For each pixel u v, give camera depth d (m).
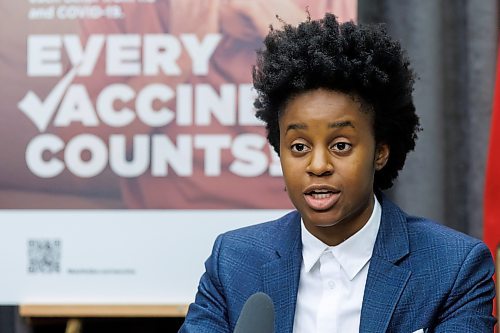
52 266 6.25
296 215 3.81
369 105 3.24
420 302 3.41
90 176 6.25
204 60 6.23
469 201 6.36
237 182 6.23
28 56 6.27
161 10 6.24
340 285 3.52
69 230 6.26
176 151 6.25
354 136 3.18
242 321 3.03
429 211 6.36
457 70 6.34
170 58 6.24
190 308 3.80
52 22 6.27
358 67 3.19
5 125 6.27
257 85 3.51
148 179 6.25
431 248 3.52
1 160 6.27
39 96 6.27
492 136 6.30
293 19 6.14
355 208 3.25
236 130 6.23
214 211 6.23
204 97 6.23
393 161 3.60
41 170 6.27
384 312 3.37
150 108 6.25
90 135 6.27
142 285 6.26
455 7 6.34
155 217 6.25
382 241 3.53
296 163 3.20
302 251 3.60
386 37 3.35
